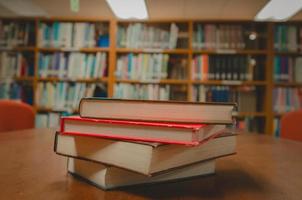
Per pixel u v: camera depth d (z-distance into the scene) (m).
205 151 0.49
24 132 1.19
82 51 2.82
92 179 0.46
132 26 2.79
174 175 0.48
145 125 0.42
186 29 2.91
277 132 2.70
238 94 2.78
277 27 2.76
